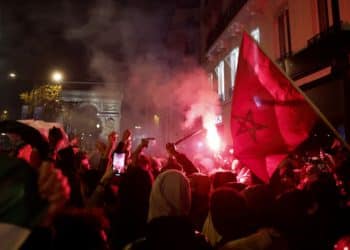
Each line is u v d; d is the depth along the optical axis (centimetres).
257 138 385
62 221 236
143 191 406
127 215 398
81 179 467
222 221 291
